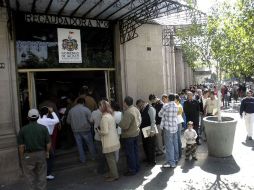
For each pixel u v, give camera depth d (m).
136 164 7.59
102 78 10.40
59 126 8.54
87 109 8.24
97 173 7.69
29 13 8.51
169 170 7.65
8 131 7.64
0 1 7.40
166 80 14.48
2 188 7.00
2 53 7.64
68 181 7.21
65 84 10.30
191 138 8.43
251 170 7.36
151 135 7.98
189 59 16.75
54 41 9.00
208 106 10.82
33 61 8.65
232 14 7.82
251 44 7.46
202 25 11.45
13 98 7.89
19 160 7.57
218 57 8.94
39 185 6.01
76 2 7.89
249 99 10.62
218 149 8.53
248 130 10.62
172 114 7.86
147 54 11.01
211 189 6.27
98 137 7.57
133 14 9.27
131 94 10.48
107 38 10.13
